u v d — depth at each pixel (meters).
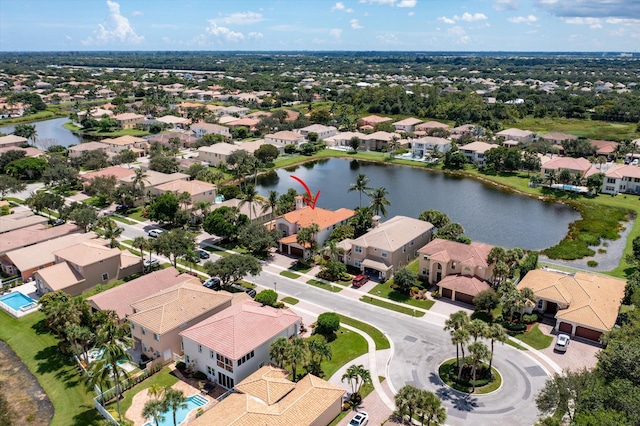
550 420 45.69
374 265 88.12
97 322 66.38
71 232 103.50
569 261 97.94
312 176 171.88
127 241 105.50
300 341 57.56
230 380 57.88
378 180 166.38
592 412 42.34
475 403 55.50
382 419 53.06
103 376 51.84
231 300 72.50
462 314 59.59
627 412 41.97
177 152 187.62
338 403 53.59
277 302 78.00
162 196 113.94
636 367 48.16
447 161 182.50
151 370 61.53
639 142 187.00
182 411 54.22
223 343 58.72
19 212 119.50
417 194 149.38
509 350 66.19
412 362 63.59
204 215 115.56
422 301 80.50
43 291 83.06
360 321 73.94
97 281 85.12
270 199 111.75
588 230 115.00
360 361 63.88
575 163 157.75
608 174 145.50
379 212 130.00
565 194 146.00
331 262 88.50
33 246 92.94
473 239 111.31
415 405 48.12
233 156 169.12
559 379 49.34
